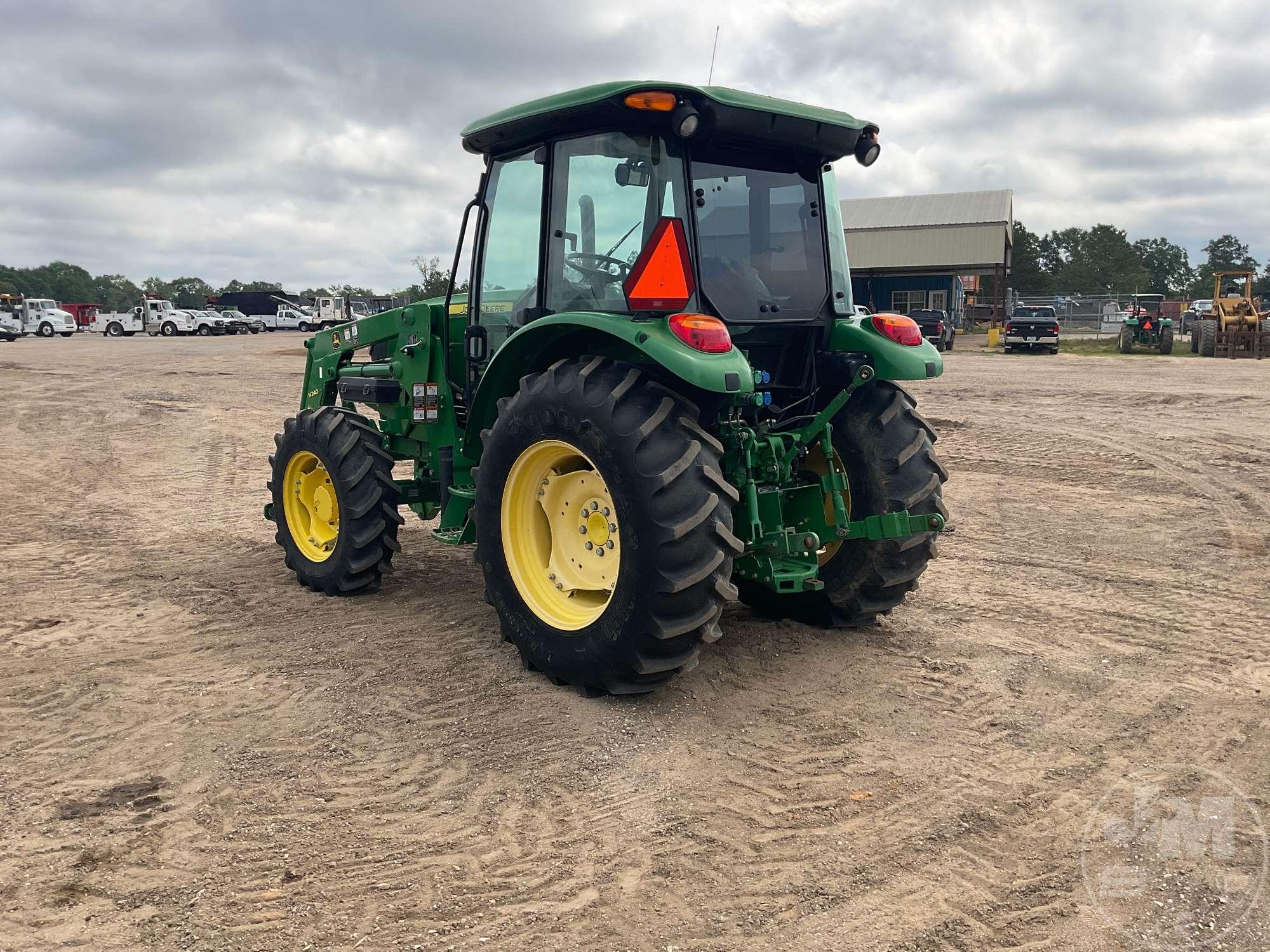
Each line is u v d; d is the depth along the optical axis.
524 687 4.26
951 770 3.51
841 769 3.52
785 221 4.46
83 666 4.57
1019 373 20.69
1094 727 3.87
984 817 3.19
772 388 4.56
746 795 3.33
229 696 4.19
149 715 4.01
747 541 4.21
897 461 4.54
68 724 3.92
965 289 51.84
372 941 2.56
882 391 4.71
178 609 5.47
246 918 2.66
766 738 3.77
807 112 4.22
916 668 4.48
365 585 5.62
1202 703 4.09
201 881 2.84
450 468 5.44
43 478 9.89
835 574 4.82
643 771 3.50
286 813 3.22
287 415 14.55
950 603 5.49
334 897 2.76
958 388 17.22
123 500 8.76
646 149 4.05
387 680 4.36
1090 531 7.22
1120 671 4.45
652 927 2.63
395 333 5.79
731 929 2.62
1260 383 17.53
